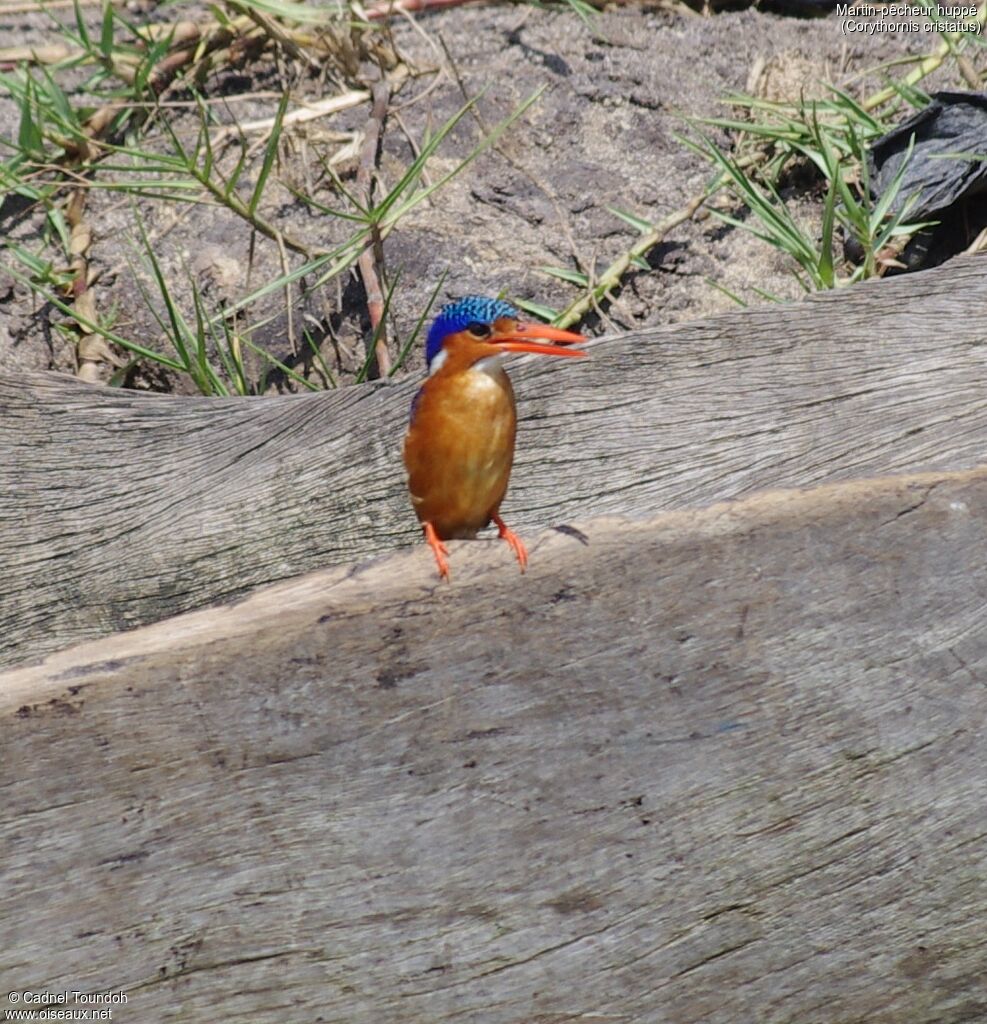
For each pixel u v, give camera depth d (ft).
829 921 16.60
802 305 24.45
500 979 16.11
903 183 32.04
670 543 16.97
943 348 24.34
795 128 32.99
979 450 24.14
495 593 16.65
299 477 24.08
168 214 32.40
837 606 16.97
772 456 24.34
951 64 35.94
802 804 16.57
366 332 30.96
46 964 15.38
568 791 16.28
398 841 16.01
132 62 34.63
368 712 16.11
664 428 24.23
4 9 37.06
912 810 16.67
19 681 15.74
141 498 24.53
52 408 24.64
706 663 16.69
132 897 15.56
